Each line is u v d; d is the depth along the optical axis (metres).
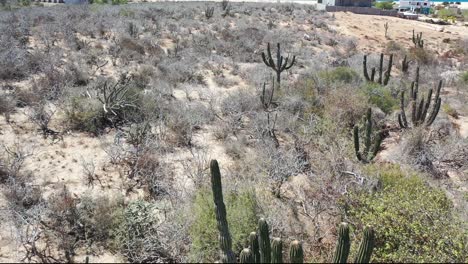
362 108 11.88
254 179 7.84
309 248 6.18
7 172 7.75
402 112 11.35
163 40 22.98
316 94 13.23
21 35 18.73
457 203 7.55
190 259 5.77
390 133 11.28
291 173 8.17
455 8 81.56
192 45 22.06
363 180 7.32
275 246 4.59
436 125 11.81
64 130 10.09
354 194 6.73
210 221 5.97
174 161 9.06
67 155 8.91
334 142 9.59
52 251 5.98
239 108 12.34
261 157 8.87
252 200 6.48
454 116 14.26
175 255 5.96
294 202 7.42
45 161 8.53
